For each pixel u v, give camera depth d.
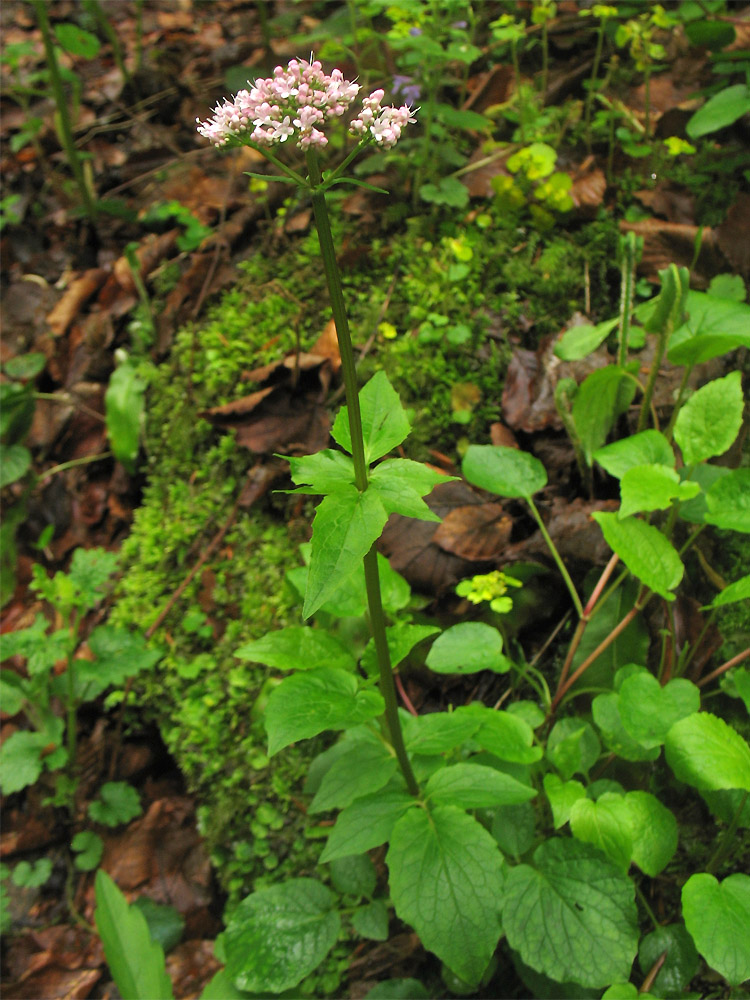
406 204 0.55
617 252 0.50
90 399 0.57
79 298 0.61
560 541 0.41
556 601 0.41
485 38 0.63
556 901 0.30
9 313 0.62
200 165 0.65
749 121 0.53
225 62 0.74
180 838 0.44
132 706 0.48
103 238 0.64
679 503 0.36
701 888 0.29
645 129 0.54
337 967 0.38
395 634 0.31
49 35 0.59
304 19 0.72
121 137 0.72
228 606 0.47
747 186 0.51
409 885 0.28
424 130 0.58
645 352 0.46
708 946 0.28
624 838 0.30
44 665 0.41
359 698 0.29
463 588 0.39
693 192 0.52
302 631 0.32
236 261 0.57
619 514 0.32
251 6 0.81
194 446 0.52
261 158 0.62
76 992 0.40
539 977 0.33
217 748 0.44
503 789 0.30
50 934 0.42
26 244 0.66
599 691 0.38
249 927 0.33
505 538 0.42
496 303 0.50
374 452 0.26
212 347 0.53
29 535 0.55
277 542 0.47
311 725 0.28
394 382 0.49
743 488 0.33
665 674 0.38
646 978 0.32
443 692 0.42
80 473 0.55
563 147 0.56
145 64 0.76
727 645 0.39
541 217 0.51
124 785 0.44
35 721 0.44
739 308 0.38
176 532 0.50
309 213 0.56
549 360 0.47
